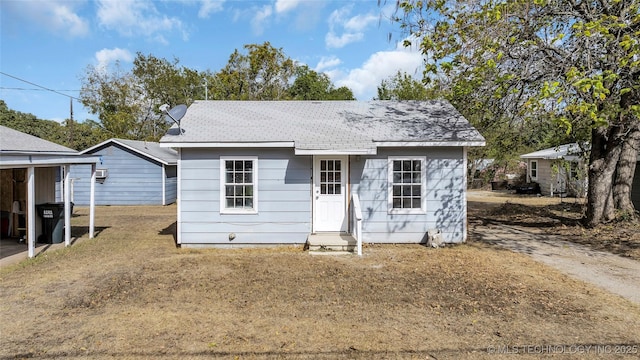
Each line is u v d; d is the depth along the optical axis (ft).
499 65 30.58
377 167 32.45
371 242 32.48
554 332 14.84
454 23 28.99
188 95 127.85
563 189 76.95
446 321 15.96
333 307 17.54
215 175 31.89
